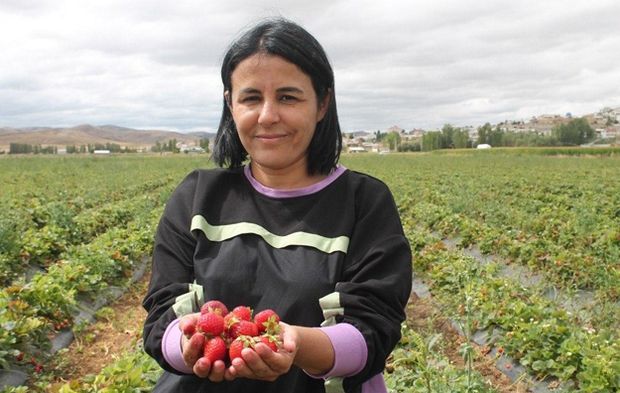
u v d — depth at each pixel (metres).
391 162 57.50
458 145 130.75
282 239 2.31
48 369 6.57
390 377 5.48
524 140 131.25
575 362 6.01
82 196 21.08
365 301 2.15
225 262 2.28
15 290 7.33
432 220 15.43
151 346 2.20
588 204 16.72
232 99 2.40
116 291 9.54
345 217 2.33
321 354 2.00
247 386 2.21
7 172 36.12
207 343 1.92
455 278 8.63
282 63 2.26
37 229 13.80
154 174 37.16
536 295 8.09
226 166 2.62
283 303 2.19
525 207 17.23
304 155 2.43
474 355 6.02
